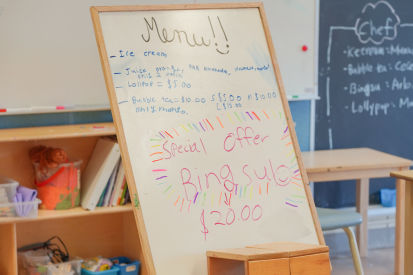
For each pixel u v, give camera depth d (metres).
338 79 4.18
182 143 2.48
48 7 3.37
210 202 2.47
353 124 4.27
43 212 3.12
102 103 3.53
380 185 4.44
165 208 2.40
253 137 2.61
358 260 3.38
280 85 2.70
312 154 3.99
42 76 3.40
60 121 3.49
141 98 2.47
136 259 3.41
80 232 3.52
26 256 3.26
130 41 2.50
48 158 3.11
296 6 3.95
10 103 3.35
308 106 4.12
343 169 3.59
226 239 2.46
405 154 4.45
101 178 3.13
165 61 2.54
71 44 3.44
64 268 3.21
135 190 2.36
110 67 2.45
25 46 3.35
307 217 2.61
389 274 3.79
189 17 2.62
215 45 2.63
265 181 2.58
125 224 3.55
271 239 2.54
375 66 4.27
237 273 2.42
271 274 2.26
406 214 2.92
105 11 2.49
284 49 3.97
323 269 2.36
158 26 2.56
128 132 2.41
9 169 3.31
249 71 2.67
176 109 2.51
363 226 4.07
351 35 4.17
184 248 2.39
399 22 4.29
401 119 4.39
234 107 2.60
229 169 2.53
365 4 4.18
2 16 3.29
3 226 3.08
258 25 2.73
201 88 2.57
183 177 2.45
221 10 2.68
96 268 3.27
